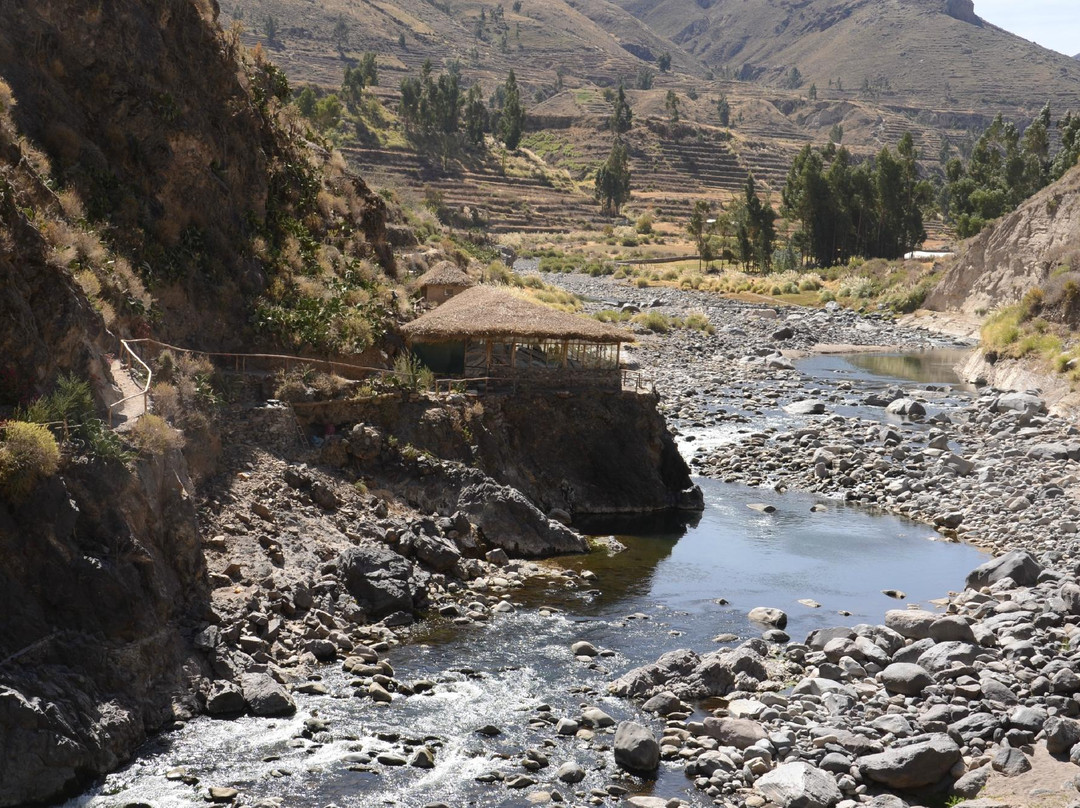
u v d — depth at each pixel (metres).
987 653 22.38
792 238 161.75
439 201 152.88
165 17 38.22
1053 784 17.23
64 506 18.45
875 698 20.89
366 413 32.12
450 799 16.97
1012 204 150.12
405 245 66.38
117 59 35.66
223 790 16.70
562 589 27.53
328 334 36.06
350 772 17.67
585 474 35.31
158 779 17.11
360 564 25.11
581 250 184.62
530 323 35.34
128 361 26.38
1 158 27.88
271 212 41.78
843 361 77.06
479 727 19.48
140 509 20.30
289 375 32.31
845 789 17.45
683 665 21.91
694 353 74.50
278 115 47.03
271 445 29.72
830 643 23.20
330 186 47.81
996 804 16.50
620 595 27.27
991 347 65.50
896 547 32.47
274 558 24.97
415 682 21.17
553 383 35.84
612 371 36.62
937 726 19.20
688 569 29.70
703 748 18.86
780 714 20.12
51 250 22.69
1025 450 43.78
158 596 19.78
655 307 105.69
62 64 34.50
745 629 25.06
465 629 24.34
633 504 35.41
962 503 36.66
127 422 22.14
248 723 19.17
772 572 29.67
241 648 21.12
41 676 17.25
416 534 27.97
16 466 17.84
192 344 33.69
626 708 20.56
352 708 20.00
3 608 17.39
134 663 18.64
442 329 35.19
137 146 35.41
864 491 38.88
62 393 20.91
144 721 18.48
